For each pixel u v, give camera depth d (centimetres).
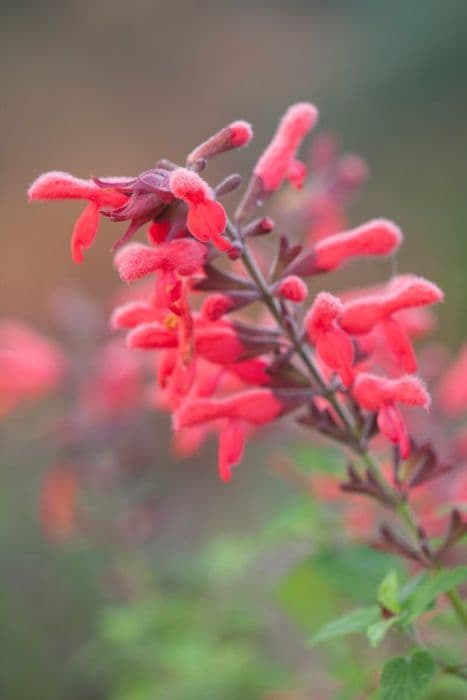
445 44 2170
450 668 362
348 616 355
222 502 1014
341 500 548
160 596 688
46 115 2372
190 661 638
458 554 507
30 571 955
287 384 379
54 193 328
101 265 1769
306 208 639
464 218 1644
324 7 2772
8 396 739
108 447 721
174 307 334
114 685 855
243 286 363
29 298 1731
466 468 546
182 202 328
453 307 1341
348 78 2333
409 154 2003
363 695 429
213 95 2480
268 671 653
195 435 556
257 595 716
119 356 720
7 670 909
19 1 2784
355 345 381
